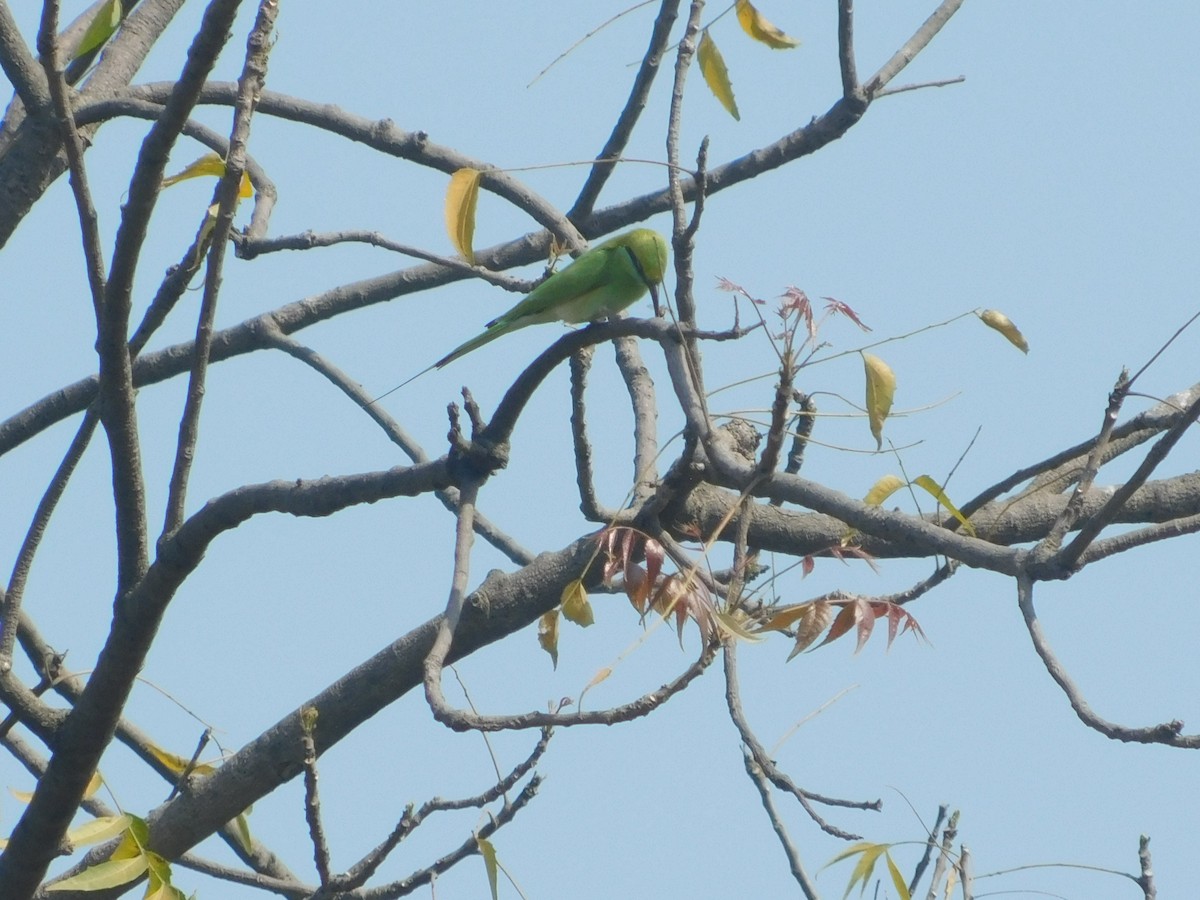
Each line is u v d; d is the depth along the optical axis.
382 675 10.54
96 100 13.44
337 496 9.38
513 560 13.66
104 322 8.98
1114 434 9.09
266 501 9.42
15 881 10.14
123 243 8.70
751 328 7.36
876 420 8.27
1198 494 10.88
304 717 8.09
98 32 9.05
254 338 14.29
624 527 7.94
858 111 13.50
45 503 10.32
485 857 8.79
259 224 11.88
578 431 9.89
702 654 6.74
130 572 9.72
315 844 8.25
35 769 11.88
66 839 10.12
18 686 10.01
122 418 9.33
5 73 12.53
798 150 13.75
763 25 10.27
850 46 13.30
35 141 12.66
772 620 7.75
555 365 8.62
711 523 10.48
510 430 9.01
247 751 10.72
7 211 12.61
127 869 8.98
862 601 7.69
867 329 8.20
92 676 9.78
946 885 8.70
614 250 11.08
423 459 14.10
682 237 7.67
